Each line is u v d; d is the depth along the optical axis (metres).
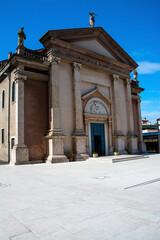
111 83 21.97
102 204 4.77
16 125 15.42
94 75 20.33
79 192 5.99
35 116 16.52
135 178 8.11
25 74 16.08
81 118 17.98
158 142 27.36
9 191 6.30
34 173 10.18
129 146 22.50
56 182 7.64
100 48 21.05
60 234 3.25
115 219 3.82
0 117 19.88
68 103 17.64
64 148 16.83
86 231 3.34
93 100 19.66
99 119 20.25
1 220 3.89
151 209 4.37
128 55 23.47
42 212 4.30
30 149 15.88
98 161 15.91
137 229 3.38
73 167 12.43
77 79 18.27
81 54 19.02
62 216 4.04
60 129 16.30
